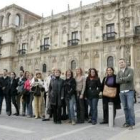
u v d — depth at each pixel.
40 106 13.73
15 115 14.89
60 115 11.90
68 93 11.73
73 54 45.47
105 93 11.31
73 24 46.12
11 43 56.81
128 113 10.57
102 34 41.50
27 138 8.48
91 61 42.62
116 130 10.03
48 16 51.06
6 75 15.50
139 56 37.47
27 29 54.66
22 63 54.81
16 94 14.86
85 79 11.96
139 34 37.38
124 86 10.52
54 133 9.41
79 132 9.62
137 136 8.69
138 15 38.00
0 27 60.91
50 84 12.30
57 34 48.72
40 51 50.81
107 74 11.67
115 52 39.81
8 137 8.66
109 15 41.28
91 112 11.78
